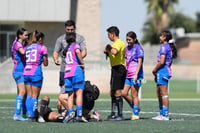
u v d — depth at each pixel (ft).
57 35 281.13
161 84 114.62
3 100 190.39
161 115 116.37
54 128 96.73
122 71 114.01
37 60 111.45
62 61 116.06
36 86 111.34
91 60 258.78
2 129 95.14
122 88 114.83
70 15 290.35
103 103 171.53
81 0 292.81
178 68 461.78
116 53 111.65
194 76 460.55
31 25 279.69
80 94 108.06
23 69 114.01
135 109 116.16
